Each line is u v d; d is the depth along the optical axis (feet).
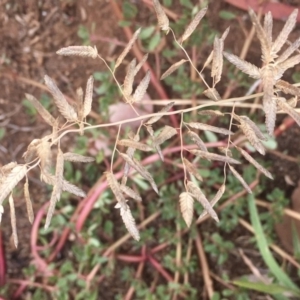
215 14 0.59
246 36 0.59
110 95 0.57
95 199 0.58
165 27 0.31
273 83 0.26
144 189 0.59
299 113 0.30
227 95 0.59
